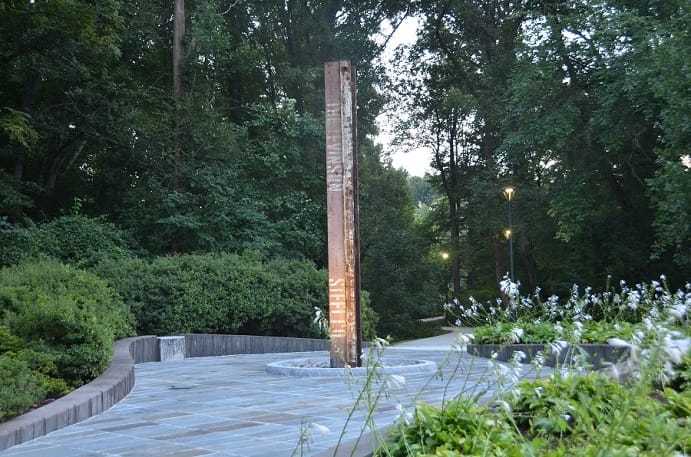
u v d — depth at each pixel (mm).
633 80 21672
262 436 6070
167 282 16844
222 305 17453
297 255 23781
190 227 21672
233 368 13008
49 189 23891
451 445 3865
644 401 4145
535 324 13703
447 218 46344
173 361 15039
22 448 5871
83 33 20750
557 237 26953
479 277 44562
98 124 22531
